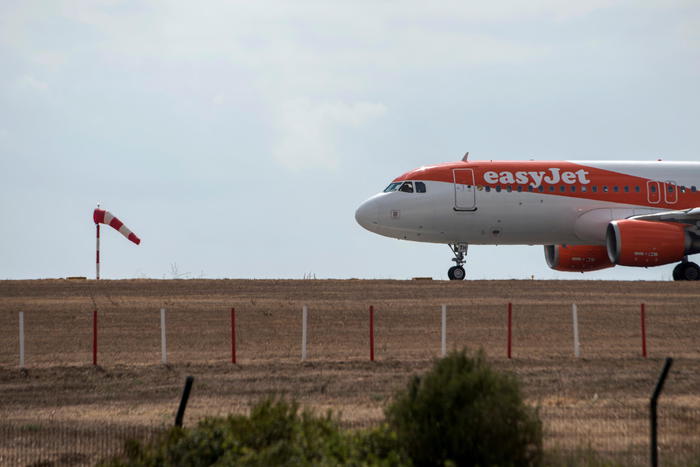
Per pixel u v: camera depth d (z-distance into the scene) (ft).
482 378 172.14
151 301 450.30
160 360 347.36
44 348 367.45
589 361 338.75
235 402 290.76
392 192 523.70
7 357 354.54
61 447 236.63
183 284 498.28
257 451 171.42
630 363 336.29
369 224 522.06
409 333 383.45
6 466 220.64
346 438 172.55
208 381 319.27
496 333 382.01
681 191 532.73
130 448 183.42
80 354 358.23
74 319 414.41
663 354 349.41
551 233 527.81
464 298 449.48
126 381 322.55
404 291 469.98
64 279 536.83
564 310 421.18
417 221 517.55
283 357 349.20
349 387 307.37
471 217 518.78
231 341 373.81
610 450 217.77
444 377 174.19
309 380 317.42
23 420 270.46
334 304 437.99
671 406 274.36
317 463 161.79
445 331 374.02
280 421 180.75
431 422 169.99
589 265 575.79
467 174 522.47
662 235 499.92
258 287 486.38
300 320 407.03
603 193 527.40
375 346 363.76
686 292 466.29
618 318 406.00
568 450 211.82
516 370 325.83
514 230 524.93
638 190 530.68
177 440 177.99
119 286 494.59
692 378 314.55
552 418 257.75
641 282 498.69
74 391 311.27
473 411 168.14
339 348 361.71
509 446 169.17
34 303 447.83
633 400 283.59
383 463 162.81
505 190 520.83
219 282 504.84
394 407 176.55
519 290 471.21
